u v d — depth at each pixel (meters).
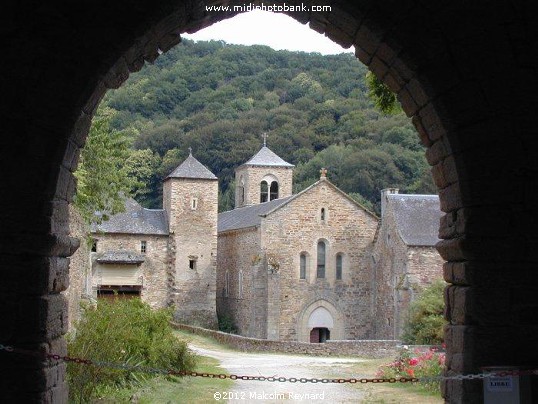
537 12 6.65
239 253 50.19
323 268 46.53
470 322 6.49
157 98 92.06
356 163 69.25
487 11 6.66
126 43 6.50
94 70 6.46
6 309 6.19
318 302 46.00
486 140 6.59
